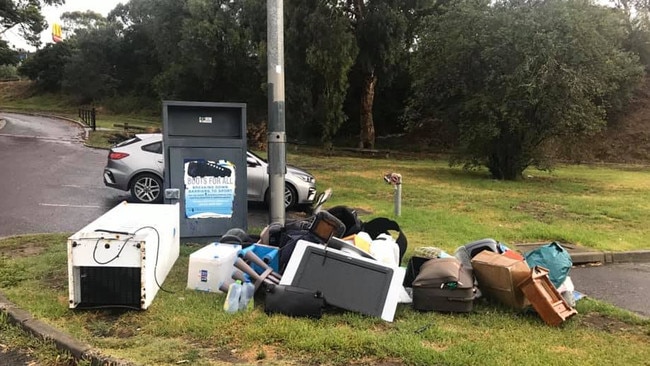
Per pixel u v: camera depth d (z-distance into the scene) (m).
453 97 22.42
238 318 4.72
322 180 16.47
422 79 22.52
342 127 40.50
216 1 38.84
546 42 18.03
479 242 6.05
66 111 56.12
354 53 28.92
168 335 4.43
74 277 4.86
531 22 18.22
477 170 23.52
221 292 5.48
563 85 18.44
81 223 9.45
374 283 5.11
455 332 4.63
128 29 63.00
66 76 65.06
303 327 4.52
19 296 5.28
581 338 4.65
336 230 5.85
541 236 9.65
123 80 63.78
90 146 23.95
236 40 37.03
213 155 7.68
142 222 5.48
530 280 5.08
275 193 7.64
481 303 5.48
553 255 5.75
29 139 26.45
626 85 30.92
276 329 4.45
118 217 5.75
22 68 72.31
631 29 34.84
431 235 9.09
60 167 16.77
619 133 32.97
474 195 14.68
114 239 4.83
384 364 3.96
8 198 11.48
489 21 19.52
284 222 7.70
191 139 7.59
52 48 71.38
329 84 29.14
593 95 21.25
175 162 7.54
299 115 29.66
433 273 5.20
